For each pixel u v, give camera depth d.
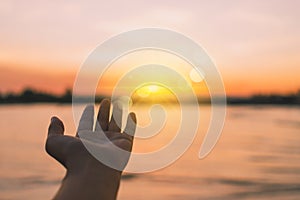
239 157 29.55
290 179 24.06
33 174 25.09
